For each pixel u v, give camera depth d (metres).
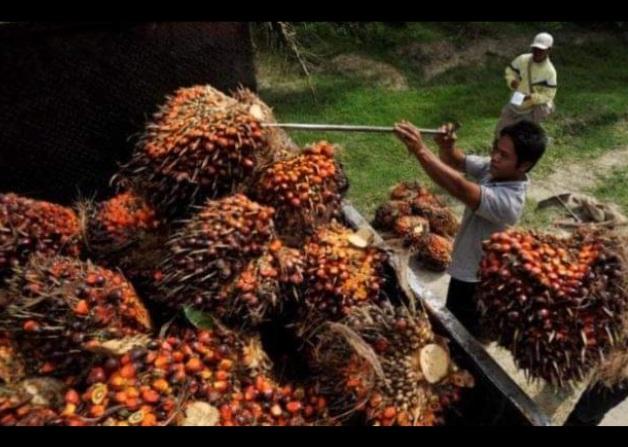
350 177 5.44
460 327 2.20
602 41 8.55
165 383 1.82
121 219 2.37
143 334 2.02
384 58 7.37
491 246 2.12
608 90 7.31
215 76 3.09
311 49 7.02
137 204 2.42
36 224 2.23
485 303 2.12
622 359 2.27
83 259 2.37
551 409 2.74
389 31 7.75
